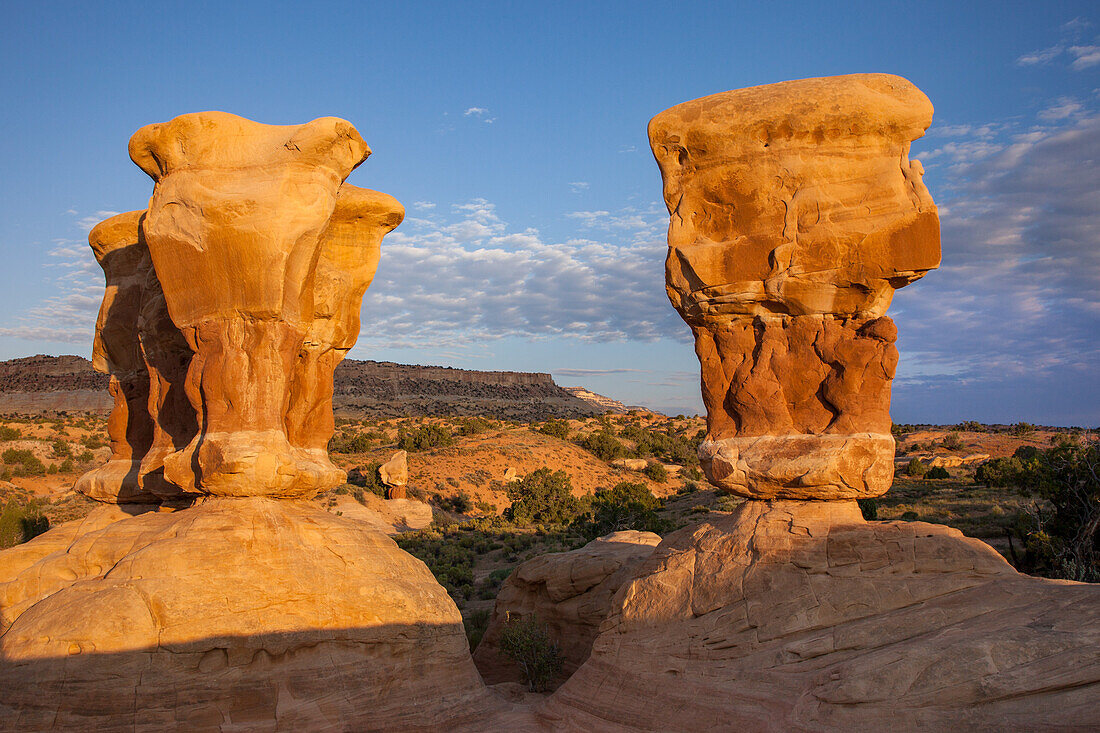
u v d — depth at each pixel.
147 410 19.36
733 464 14.03
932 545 12.16
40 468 73.62
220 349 14.61
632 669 13.29
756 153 14.30
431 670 14.48
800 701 10.99
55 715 11.30
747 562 13.18
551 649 19.28
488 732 13.78
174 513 14.84
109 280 20.08
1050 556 26.61
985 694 9.75
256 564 13.41
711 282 14.48
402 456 72.31
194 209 14.55
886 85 13.84
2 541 39.41
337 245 18.97
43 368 161.38
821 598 12.24
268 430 14.58
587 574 20.23
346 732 12.88
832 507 13.36
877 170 13.66
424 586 15.38
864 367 13.44
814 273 13.72
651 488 88.81
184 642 12.11
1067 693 9.45
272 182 14.41
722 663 12.40
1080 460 28.80
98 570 13.97
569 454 98.94
